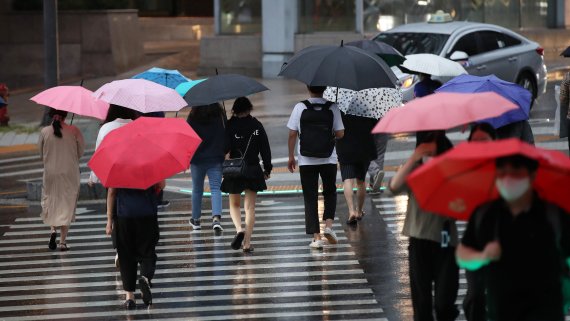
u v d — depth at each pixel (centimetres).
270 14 6450
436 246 1667
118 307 2141
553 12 7088
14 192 3578
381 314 2012
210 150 2775
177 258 2531
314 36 6406
